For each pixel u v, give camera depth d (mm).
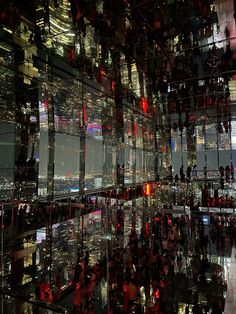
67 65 6039
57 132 7383
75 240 4859
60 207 5633
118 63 6430
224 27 5098
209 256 3967
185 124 13516
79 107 8289
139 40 5477
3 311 3174
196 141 13609
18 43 5070
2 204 4824
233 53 6195
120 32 5168
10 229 5043
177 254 4090
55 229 5469
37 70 6168
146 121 12891
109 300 3262
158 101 10055
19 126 6270
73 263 4145
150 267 3752
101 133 9422
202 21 4887
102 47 5652
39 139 6727
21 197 6219
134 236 4629
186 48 5914
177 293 3162
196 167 13500
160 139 13859
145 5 4434
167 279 3469
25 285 3652
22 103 6305
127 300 3174
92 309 3162
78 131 8266
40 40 5035
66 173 7711
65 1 4547
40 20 4688
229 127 13008
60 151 7484
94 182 8953
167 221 4961
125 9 4543
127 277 3549
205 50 6012
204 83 8203
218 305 2879
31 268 4066
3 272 3910
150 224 4902
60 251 4555
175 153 13938
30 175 6453
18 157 6227
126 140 11133
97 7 4496
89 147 8727
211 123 13289
